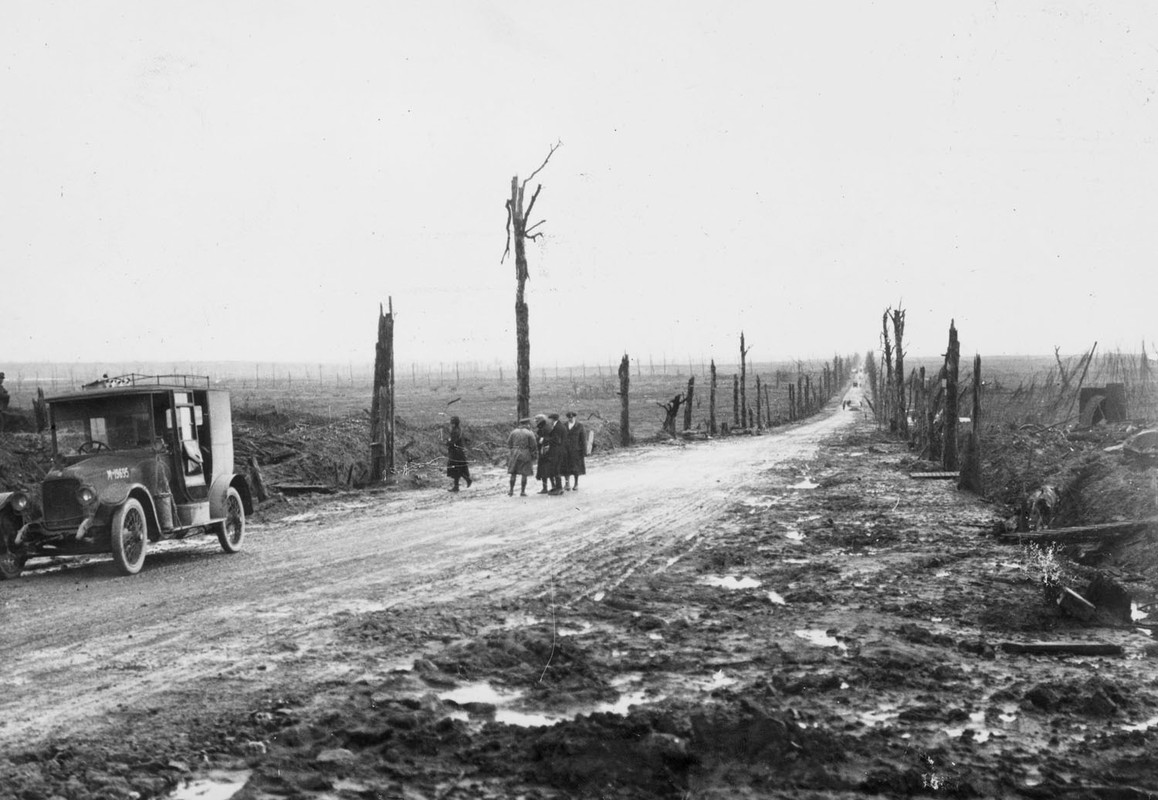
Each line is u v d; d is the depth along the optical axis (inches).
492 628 343.3
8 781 194.5
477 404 3314.5
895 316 1780.3
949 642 319.9
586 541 574.9
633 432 2124.8
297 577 461.7
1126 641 323.9
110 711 247.0
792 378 6742.1
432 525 669.9
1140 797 189.9
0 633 346.3
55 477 478.9
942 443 1119.0
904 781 196.4
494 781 199.9
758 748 210.8
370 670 286.4
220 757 211.9
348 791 194.2
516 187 1282.0
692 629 339.0
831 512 703.7
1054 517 559.8
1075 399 1338.6
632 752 206.2
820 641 321.7
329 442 1112.2
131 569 484.4
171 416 524.7
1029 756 212.8
